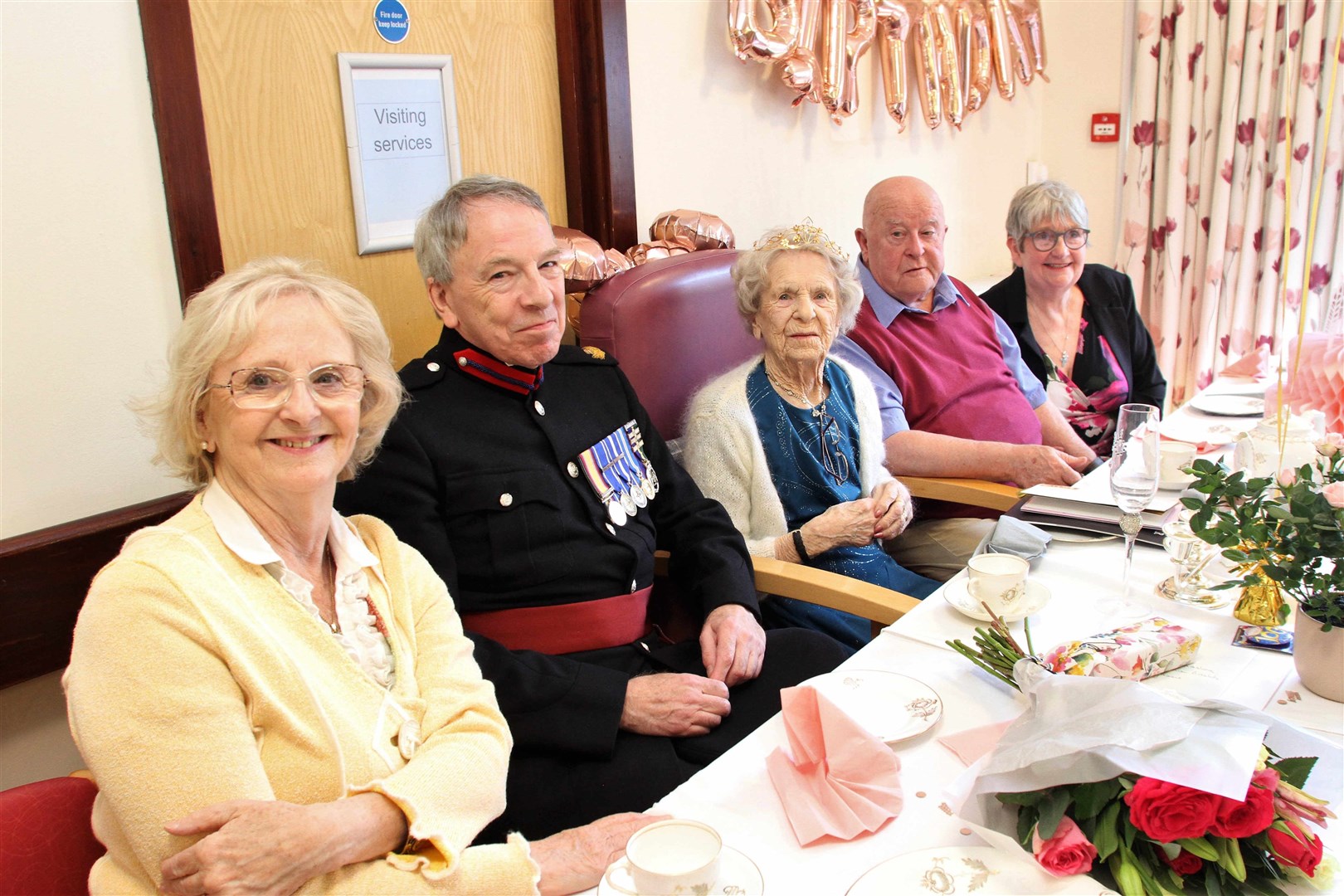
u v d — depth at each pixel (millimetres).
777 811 913
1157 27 3543
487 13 2074
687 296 1952
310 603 1030
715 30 2521
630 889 802
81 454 1477
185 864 815
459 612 1486
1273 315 3559
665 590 1790
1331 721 1002
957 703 1074
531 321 1506
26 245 1395
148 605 889
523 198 1517
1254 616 1204
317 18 1787
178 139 1547
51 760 1495
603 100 2221
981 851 832
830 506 1906
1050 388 2682
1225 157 3492
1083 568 1421
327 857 870
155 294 1558
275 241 1786
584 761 1349
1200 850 740
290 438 1010
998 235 3988
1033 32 3482
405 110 1946
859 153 3121
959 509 2250
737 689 1484
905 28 2996
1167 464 1659
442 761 999
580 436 1613
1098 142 3936
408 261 2004
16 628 1362
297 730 944
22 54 1369
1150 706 807
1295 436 1437
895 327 2355
